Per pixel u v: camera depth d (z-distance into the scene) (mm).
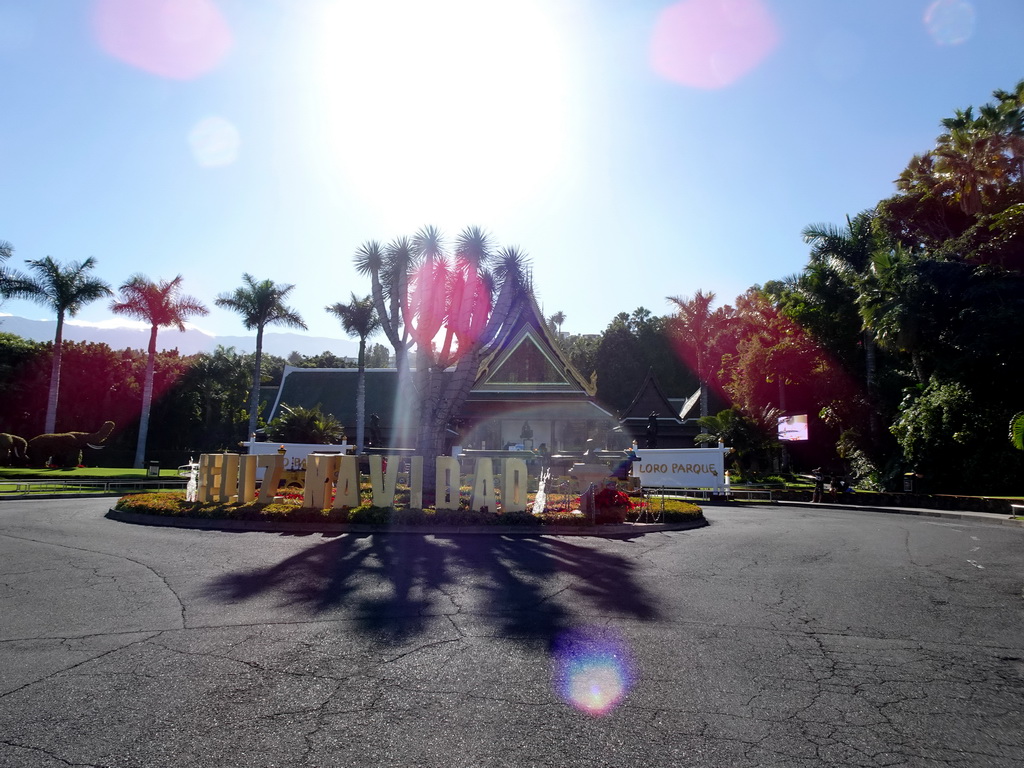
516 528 14125
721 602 8023
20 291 42531
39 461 41219
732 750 4203
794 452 44000
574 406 34406
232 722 4539
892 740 4383
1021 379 25109
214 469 17109
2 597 8008
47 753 4082
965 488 26594
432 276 19297
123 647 6145
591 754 4125
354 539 12797
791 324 39969
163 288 47031
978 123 33750
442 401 19062
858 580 9445
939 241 37469
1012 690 5289
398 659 5844
